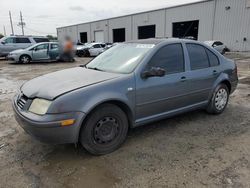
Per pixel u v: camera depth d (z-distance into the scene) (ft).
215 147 11.19
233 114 15.81
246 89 23.25
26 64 50.44
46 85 10.38
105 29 130.52
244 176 8.91
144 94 11.32
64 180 8.77
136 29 112.47
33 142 11.74
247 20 74.49
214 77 14.75
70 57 57.36
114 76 10.95
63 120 9.14
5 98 20.51
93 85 10.03
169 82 12.20
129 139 12.03
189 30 95.91
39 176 9.01
